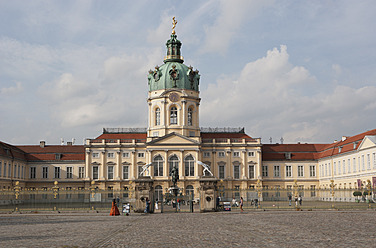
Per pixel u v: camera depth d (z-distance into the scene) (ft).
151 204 202.18
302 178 408.05
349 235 89.30
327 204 277.85
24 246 76.54
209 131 421.59
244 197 390.83
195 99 397.80
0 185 333.83
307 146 421.59
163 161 378.12
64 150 410.52
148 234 96.32
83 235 95.04
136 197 200.54
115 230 107.04
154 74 399.65
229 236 90.17
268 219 143.74
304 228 106.73
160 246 75.46
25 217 167.94
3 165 342.23
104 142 395.75
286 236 88.69
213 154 395.55
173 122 391.04
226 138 408.26
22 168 391.24
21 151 398.62
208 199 199.11
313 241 79.92
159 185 375.66
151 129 394.52
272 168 408.05
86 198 391.24
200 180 200.34
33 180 400.67
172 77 391.65
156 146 378.94
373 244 74.95
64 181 399.85
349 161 340.59
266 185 403.54
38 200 388.57
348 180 338.95
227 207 207.00
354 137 352.08
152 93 398.21
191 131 393.91
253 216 163.12
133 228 112.78
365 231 97.40
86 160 393.91
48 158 404.77
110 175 394.32
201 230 104.94
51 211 207.00
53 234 97.45
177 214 187.11
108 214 188.44
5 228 114.01
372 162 295.89
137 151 395.96
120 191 230.48
